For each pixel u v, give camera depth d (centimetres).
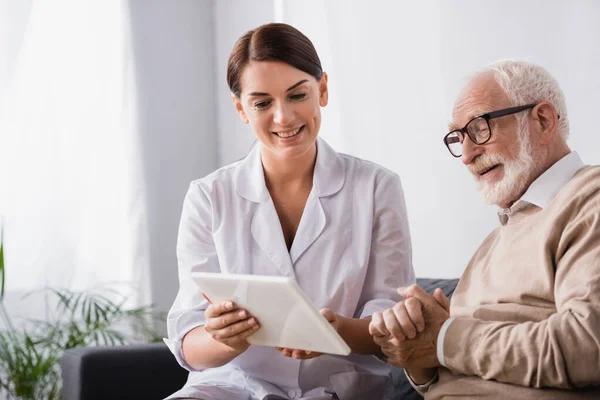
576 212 142
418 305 145
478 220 272
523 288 148
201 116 433
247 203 195
